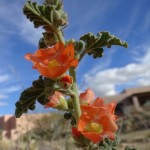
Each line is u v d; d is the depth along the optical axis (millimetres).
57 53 73
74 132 77
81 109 77
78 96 79
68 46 72
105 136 72
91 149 77
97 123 74
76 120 78
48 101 79
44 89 78
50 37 79
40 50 73
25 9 77
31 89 78
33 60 71
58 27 79
